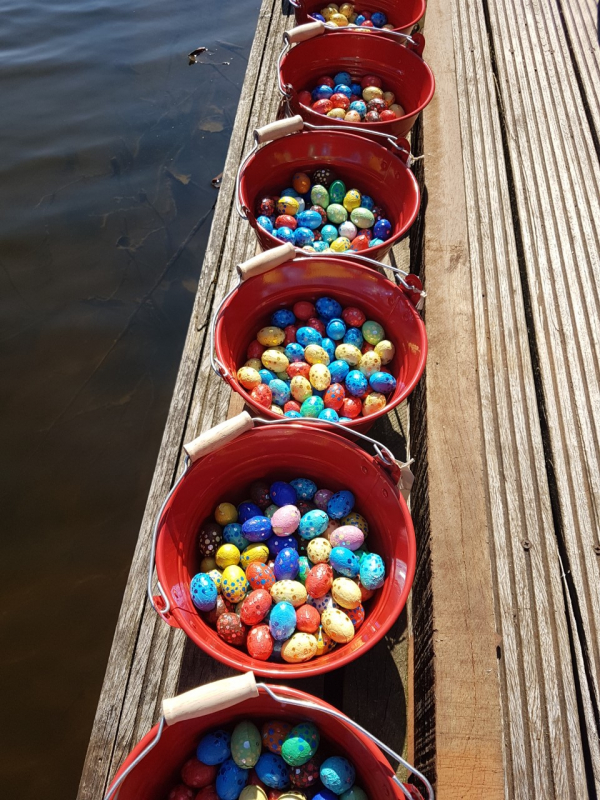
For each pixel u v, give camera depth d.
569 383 1.89
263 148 2.16
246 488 1.74
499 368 1.88
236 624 1.42
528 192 2.38
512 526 1.60
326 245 2.26
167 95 4.75
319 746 1.34
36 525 2.72
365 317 2.02
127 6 5.59
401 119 2.27
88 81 4.84
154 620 1.65
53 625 2.41
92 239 3.80
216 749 1.24
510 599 1.49
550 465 1.75
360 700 1.60
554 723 1.34
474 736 1.29
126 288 3.59
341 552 1.51
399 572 1.38
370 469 1.49
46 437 3.00
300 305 2.01
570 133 2.61
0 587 2.53
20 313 3.46
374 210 2.32
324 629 1.42
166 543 1.37
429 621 1.47
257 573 1.50
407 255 2.70
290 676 1.16
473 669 1.37
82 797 1.45
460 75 2.84
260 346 1.98
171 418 2.06
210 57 5.05
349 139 2.21
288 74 2.60
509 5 3.19
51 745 2.12
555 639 1.44
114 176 4.18
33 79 4.83
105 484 2.84
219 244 2.56
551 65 2.90
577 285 2.12
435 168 2.44
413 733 1.54
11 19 5.43
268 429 1.53
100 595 2.49
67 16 5.44
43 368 3.25
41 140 4.38
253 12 5.56
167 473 1.95
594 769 1.31
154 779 1.21
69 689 2.24
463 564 1.51
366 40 2.64
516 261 2.16
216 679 1.55
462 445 1.70
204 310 2.35
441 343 1.93
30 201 4.01
